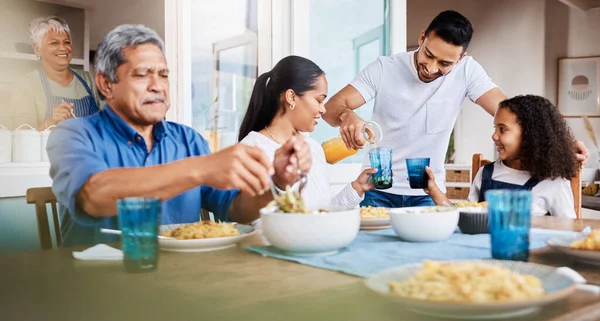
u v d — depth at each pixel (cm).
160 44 151
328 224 99
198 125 315
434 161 240
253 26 324
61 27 293
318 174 188
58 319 67
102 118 147
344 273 89
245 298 75
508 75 645
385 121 241
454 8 662
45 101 283
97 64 148
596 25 608
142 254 92
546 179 195
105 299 75
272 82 183
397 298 65
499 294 63
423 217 114
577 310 66
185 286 82
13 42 285
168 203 148
